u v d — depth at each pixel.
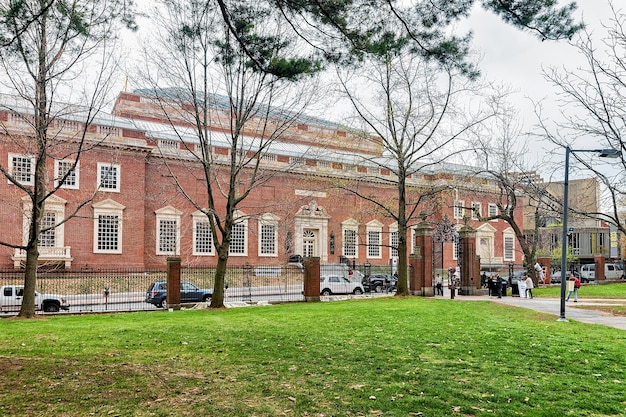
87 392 8.96
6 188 42.28
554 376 10.52
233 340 14.59
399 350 13.16
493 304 26.70
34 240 22.56
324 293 41.12
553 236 74.44
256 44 11.29
